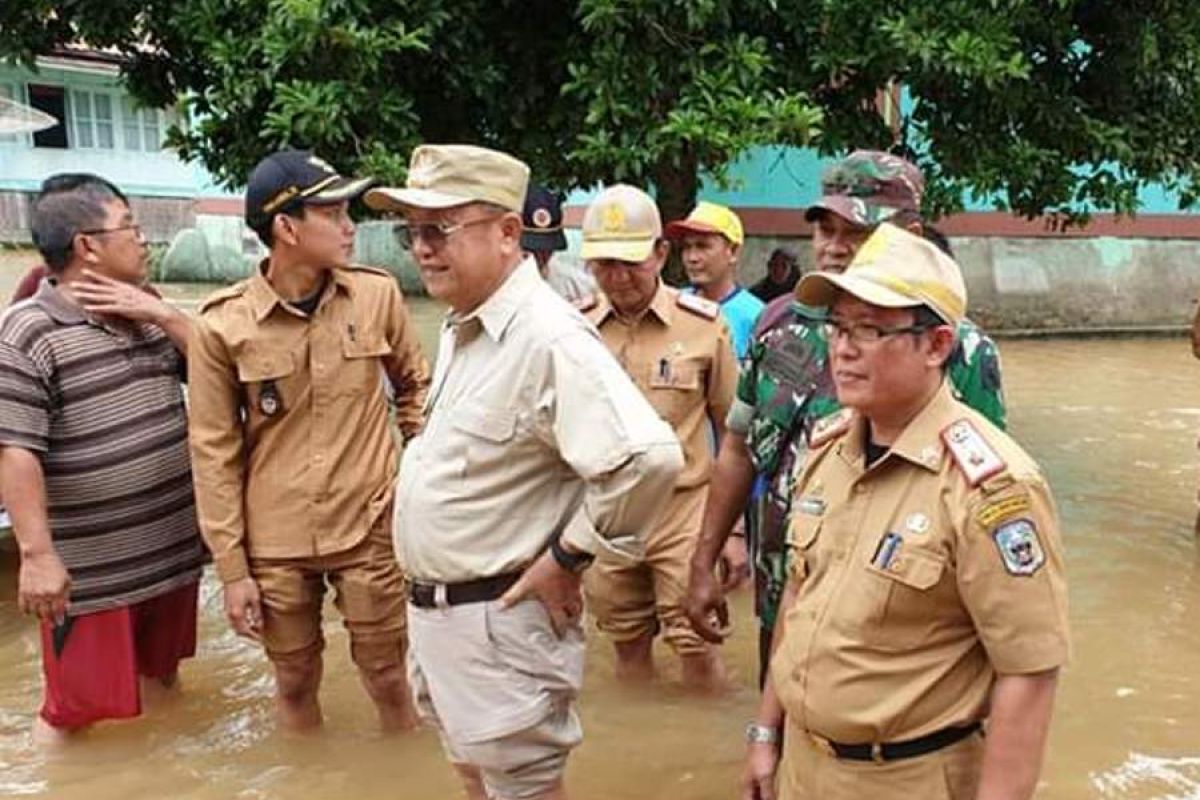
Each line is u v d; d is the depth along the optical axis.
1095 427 8.15
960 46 5.45
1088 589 4.98
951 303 1.94
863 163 2.58
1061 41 6.29
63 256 3.53
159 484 3.67
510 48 5.89
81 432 3.52
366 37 5.12
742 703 3.94
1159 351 11.98
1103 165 7.41
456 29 5.61
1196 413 8.64
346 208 3.39
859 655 2.01
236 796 3.34
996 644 1.90
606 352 2.48
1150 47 6.28
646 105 5.46
